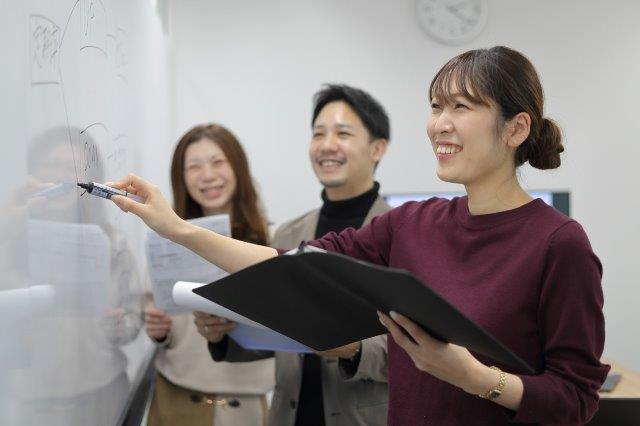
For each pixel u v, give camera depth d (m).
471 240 1.11
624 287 4.43
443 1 4.33
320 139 1.89
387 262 1.31
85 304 1.28
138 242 2.18
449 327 0.82
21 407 0.90
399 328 0.94
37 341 0.96
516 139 1.08
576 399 0.98
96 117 1.39
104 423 1.47
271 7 4.31
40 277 0.98
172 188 2.05
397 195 3.62
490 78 1.05
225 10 4.29
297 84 4.33
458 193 3.67
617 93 4.41
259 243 2.03
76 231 1.20
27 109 0.92
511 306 1.03
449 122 1.07
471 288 1.07
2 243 0.82
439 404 1.08
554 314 1.01
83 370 1.26
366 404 1.69
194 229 1.22
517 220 1.08
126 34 1.89
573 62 4.40
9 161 0.84
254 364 1.93
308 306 0.99
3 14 0.83
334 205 1.90
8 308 0.84
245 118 4.31
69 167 1.15
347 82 4.35
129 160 1.95
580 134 4.41
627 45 4.40
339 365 1.61
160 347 2.00
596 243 4.43
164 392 1.95
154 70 2.91
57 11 1.07
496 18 4.37
